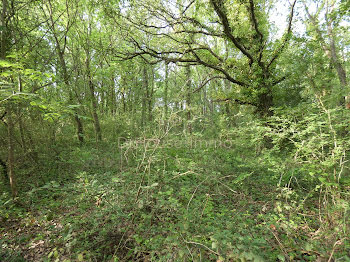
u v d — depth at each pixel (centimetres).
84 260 268
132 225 325
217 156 667
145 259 265
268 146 728
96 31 1011
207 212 355
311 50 815
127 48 1188
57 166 637
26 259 282
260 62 898
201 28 925
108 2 845
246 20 917
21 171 564
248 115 1019
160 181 409
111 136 1056
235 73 1003
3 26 421
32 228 357
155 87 1964
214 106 1878
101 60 947
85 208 387
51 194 496
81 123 984
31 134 611
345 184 308
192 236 259
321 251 230
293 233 283
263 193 475
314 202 398
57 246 302
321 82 749
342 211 274
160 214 357
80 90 870
